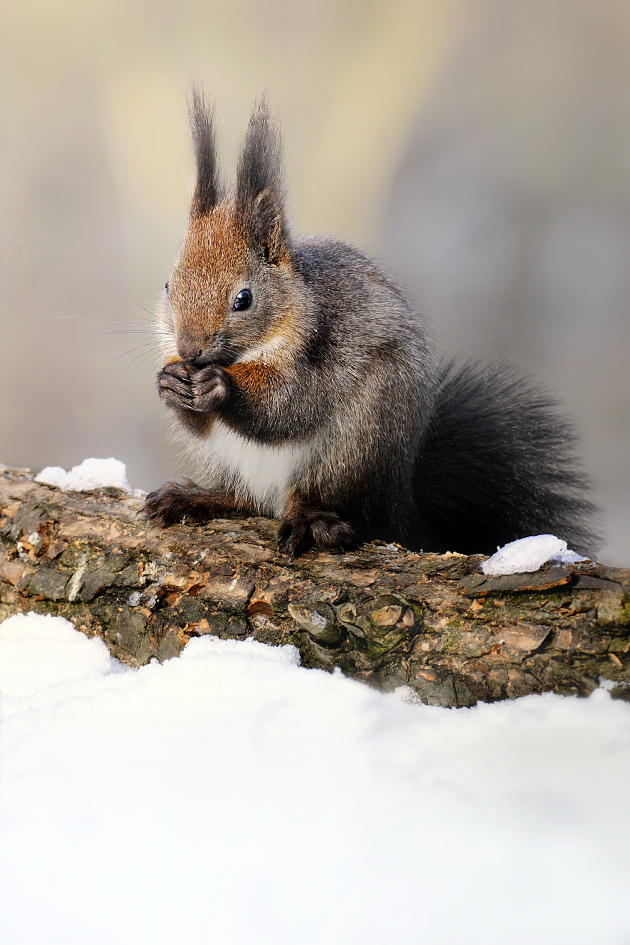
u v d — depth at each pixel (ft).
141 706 15.69
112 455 21.59
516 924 15.42
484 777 15.56
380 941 15.40
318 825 15.51
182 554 15.89
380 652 15.74
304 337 16.06
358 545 15.92
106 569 15.92
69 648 15.89
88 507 16.03
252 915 15.43
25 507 16.05
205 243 16.02
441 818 15.51
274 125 16.05
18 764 15.61
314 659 15.78
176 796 15.56
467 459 16.42
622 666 15.64
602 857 15.47
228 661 15.74
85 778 15.58
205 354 16.02
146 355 16.25
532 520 16.43
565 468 16.46
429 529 16.40
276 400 16.07
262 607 15.81
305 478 16.15
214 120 16.08
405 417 16.14
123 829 15.52
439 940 15.40
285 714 15.65
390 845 15.49
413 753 15.60
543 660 15.66
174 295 16.03
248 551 15.88
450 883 15.46
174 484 16.12
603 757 15.56
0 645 15.92
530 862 15.47
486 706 15.67
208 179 16.06
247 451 16.15
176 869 15.47
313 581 15.80
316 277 16.12
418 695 15.71
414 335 16.17
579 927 15.40
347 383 16.10
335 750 15.60
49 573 15.96
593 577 15.69
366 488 16.14
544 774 15.55
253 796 15.55
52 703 15.74
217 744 15.61
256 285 16.03
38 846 15.51
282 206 16.05
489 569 15.75
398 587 15.76
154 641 15.87
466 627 15.70
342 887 15.46
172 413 16.17
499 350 25.48
